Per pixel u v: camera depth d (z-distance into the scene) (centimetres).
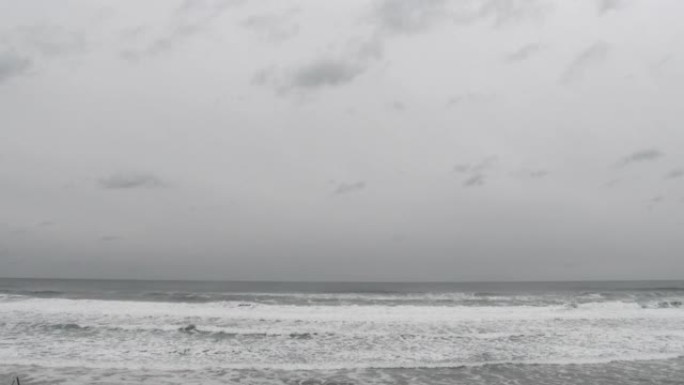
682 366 1281
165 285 6284
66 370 1141
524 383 1118
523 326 1755
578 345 1500
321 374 1150
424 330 1650
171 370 1162
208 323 1691
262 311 1961
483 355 1357
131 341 1431
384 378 1130
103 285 6016
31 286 5447
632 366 1277
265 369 1185
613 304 2319
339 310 2023
